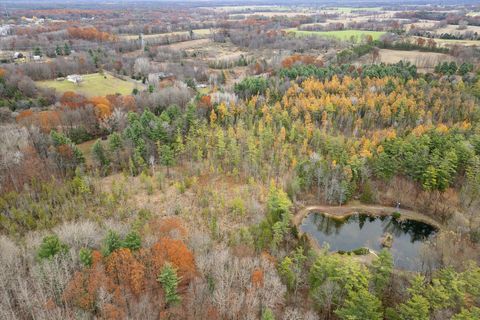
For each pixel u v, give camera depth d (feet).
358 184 354.54
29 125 392.27
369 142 374.02
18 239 247.70
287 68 604.08
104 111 429.38
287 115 437.99
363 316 178.70
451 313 185.57
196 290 192.44
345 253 276.82
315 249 278.87
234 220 294.87
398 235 316.81
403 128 426.51
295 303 207.41
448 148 350.84
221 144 374.43
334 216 327.06
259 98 497.05
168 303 190.60
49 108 467.11
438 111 456.86
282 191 308.60
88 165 370.32
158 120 390.01
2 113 428.56
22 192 305.94
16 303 185.57
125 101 461.37
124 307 179.22
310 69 573.74
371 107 458.91
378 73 556.51
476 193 315.78
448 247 257.96
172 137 399.03
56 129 406.62
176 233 246.68
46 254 201.26
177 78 632.79
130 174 366.02
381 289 215.10
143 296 183.83
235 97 492.54
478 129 389.60
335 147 375.86
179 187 334.03
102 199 309.42
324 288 202.80
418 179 342.03
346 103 459.73
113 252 202.90
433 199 329.52
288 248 269.23
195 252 228.43
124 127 421.59
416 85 513.86
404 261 276.82
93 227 250.57
